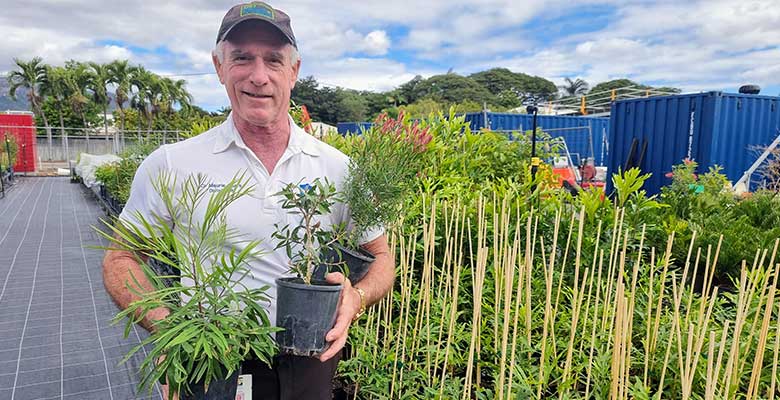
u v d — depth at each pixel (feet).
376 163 5.17
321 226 5.47
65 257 21.71
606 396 6.44
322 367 5.45
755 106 24.07
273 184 5.32
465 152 12.43
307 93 197.36
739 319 5.27
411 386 7.22
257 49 5.11
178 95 136.46
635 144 27.66
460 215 9.32
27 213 37.68
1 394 10.03
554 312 7.37
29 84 125.39
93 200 46.96
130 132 123.95
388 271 5.78
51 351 11.94
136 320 3.69
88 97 130.21
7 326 13.48
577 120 44.70
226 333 3.58
